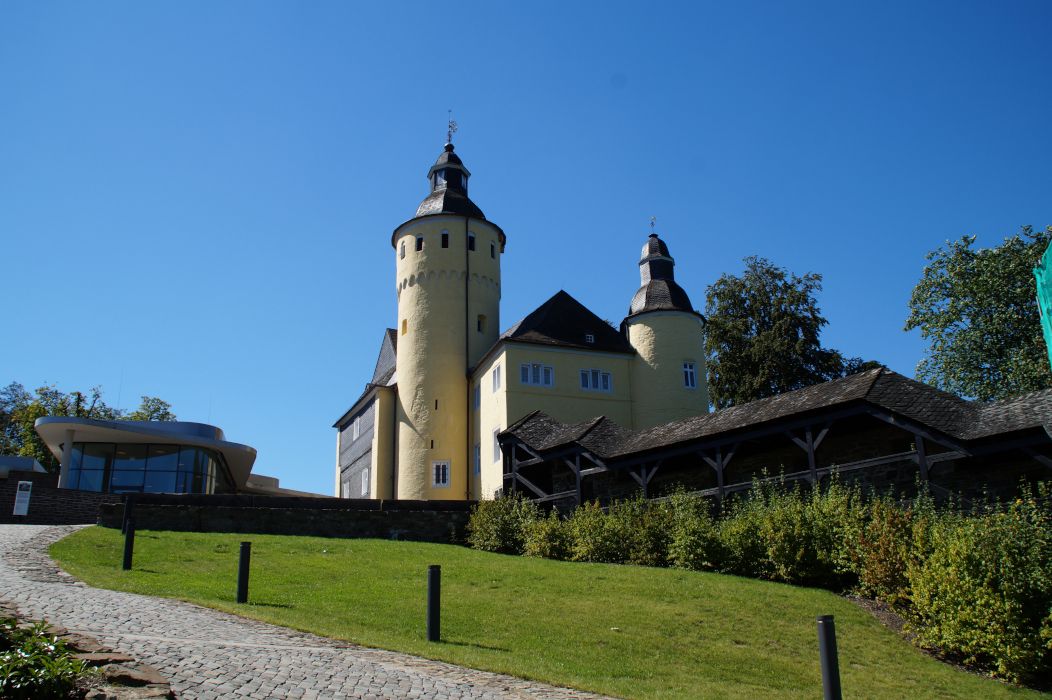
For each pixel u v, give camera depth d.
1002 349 38.78
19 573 15.61
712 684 12.16
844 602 16.80
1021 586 13.89
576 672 11.98
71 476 37.97
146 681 8.18
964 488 20.94
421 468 41.94
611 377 40.72
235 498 25.83
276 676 9.43
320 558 21.19
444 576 19.30
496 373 39.44
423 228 45.19
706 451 25.22
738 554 19.47
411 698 9.23
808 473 21.95
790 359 46.25
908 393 21.66
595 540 22.27
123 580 15.93
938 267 41.53
